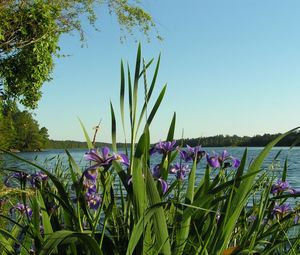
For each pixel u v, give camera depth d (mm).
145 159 2447
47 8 15430
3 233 2543
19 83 15680
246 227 3100
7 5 15219
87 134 3113
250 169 2541
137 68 2781
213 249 2514
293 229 3500
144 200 2402
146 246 2453
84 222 3219
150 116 2744
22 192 2900
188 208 2467
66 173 3713
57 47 16109
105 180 2529
